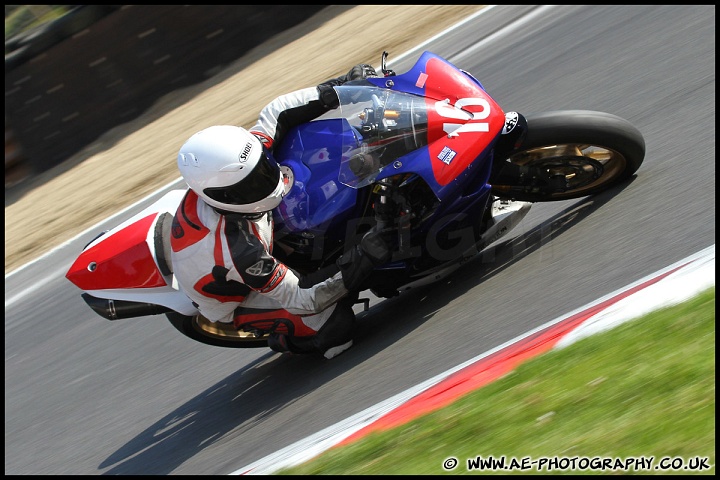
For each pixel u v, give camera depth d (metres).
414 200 13.87
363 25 45.03
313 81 38.91
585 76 23.44
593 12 29.19
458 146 13.65
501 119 13.95
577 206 15.66
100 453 15.81
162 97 46.44
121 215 32.31
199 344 19.03
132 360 19.64
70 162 44.47
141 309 15.19
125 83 45.47
